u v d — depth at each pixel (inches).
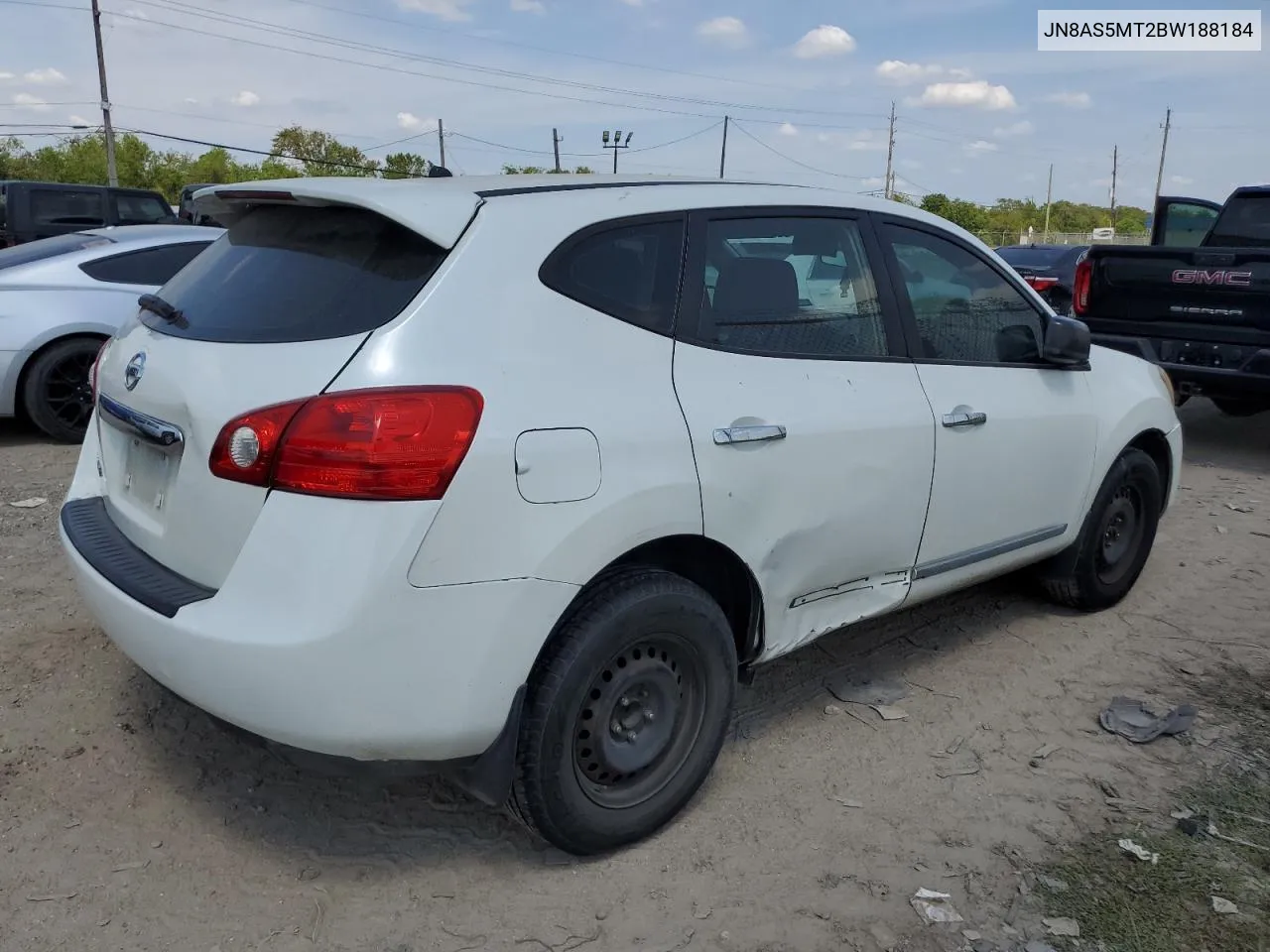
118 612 107.7
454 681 98.5
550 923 106.7
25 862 112.3
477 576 98.2
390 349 97.6
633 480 108.3
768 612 127.4
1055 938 106.1
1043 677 166.2
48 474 262.5
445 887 111.7
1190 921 108.7
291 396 97.0
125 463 121.7
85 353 297.0
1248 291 282.8
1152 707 155.9
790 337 130.7
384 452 93.9
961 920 108.7
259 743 101.3
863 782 134.5
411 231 104.3
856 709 154.0
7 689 147.7
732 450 118.2
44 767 129.7
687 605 115.2
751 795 130.7
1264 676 167.6
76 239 317.1
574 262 111.7
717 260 125.3
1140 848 120.8
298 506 94.9
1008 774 137.2
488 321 103.0
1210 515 258.4
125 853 114.8
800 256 135.0
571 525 103.3
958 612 192.9
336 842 118.5
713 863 117.2
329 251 109.6
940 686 162.2
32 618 171.5
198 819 121.3
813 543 130.2
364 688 94.9
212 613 98.0
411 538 94.4
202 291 118.6
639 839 119.6
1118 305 315.9
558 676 105.4
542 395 103.4
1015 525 163.8
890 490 138.6
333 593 93.3
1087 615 193.0
